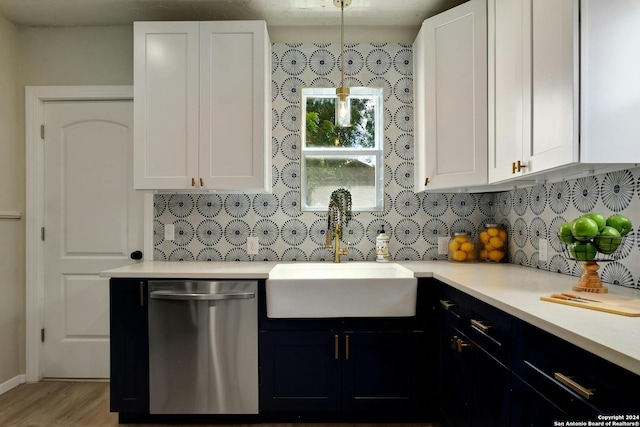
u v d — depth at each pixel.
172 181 2.16
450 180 2.06
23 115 2.49
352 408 1.91
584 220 1.28
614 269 1.48
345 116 1.98
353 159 2.55
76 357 2.51
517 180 1.80
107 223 2.51
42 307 2.50
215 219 2.48
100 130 2.51
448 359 1.72
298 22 2.41
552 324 0.94
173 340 1.91
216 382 1.91
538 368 1.04
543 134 1.44
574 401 0.88
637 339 0.81
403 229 2.48
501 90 1.79
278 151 2.49
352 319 1.90
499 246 2.29
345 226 2.47
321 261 2.47
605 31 1.25
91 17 2.38
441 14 2.10
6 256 2.38
